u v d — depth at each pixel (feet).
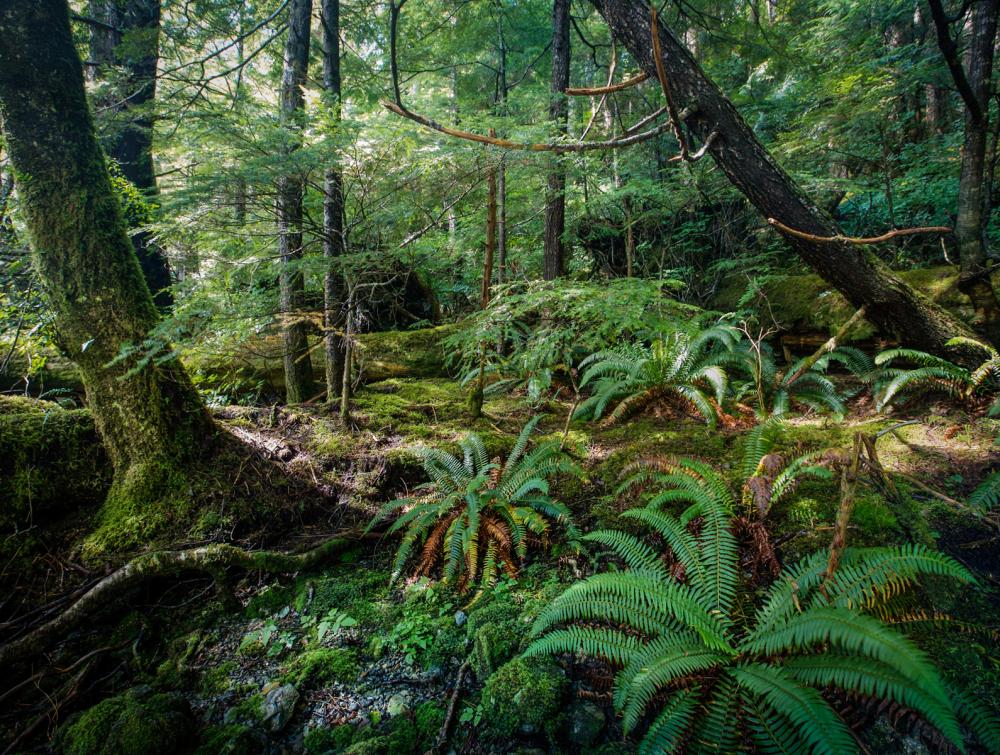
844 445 12.41
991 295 14.85
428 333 23.53
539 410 17.76
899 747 6.63
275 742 8.28
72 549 11.14
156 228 12.94
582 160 19.54
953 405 13.43
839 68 20.72
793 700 6.39
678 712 7.04
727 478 11.48
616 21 13.87
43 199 10.90
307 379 19.17
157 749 7.81
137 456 11.97
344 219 15.52
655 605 8.20
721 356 16.37
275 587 11.24
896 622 7.68
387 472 13.98
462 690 8.74
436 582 11.07
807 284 20.52
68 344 11.70
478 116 15.16
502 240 22.20
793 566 8.29
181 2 20.34
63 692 9.13
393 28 9.39
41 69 10.48
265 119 12.29
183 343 11.41
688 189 21.54
